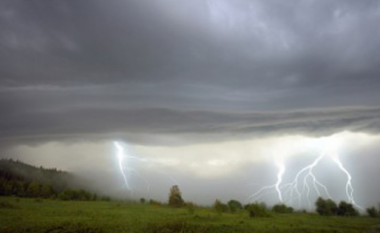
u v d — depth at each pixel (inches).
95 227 1347.2
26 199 3250.5
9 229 1258.0
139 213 2134.6
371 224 1931.6
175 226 1466.5
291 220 2027.6
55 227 1310.3
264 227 1596.9
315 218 2299.5
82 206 2659.9
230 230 1504.7
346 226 1768.0
